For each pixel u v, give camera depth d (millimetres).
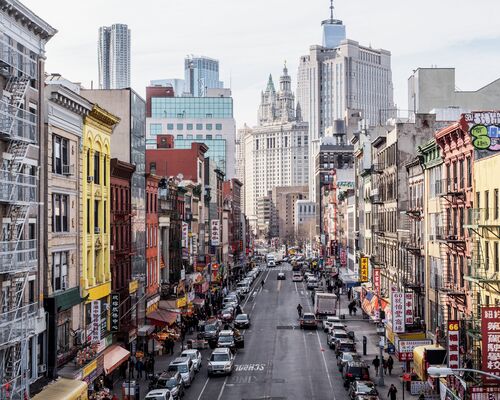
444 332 50812
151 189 70500
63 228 44000
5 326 31984
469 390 33531
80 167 46625
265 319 88625
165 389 42656
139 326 62688
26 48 37094
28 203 34094
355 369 49688
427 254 57656
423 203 59938
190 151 106750
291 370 56281
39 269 38594
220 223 135375
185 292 83438
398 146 71562
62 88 41750
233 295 104750
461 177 48562
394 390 44344
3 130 32250
